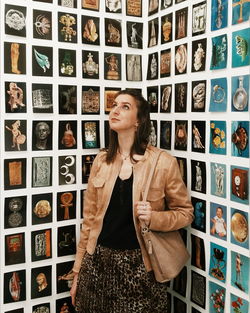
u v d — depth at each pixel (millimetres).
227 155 1472
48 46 1753
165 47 1840
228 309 1490
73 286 1746
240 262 1426
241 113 1396
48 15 1747
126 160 1602
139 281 1498
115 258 1514
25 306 1781
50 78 1766
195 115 1639
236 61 1410
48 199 1804
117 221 1532
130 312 1490
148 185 1509
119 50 1937
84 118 1863
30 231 1772
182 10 1710
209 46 1552
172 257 1528
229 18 1445
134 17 1971
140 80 2004
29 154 1744
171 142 1799
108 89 1917
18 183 1729
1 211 1703
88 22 1846
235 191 1436
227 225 1485
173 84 1780
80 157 1866
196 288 1668
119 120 1565
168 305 1864
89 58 1857
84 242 1733
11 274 1742
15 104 1694
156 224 1466
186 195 1583
